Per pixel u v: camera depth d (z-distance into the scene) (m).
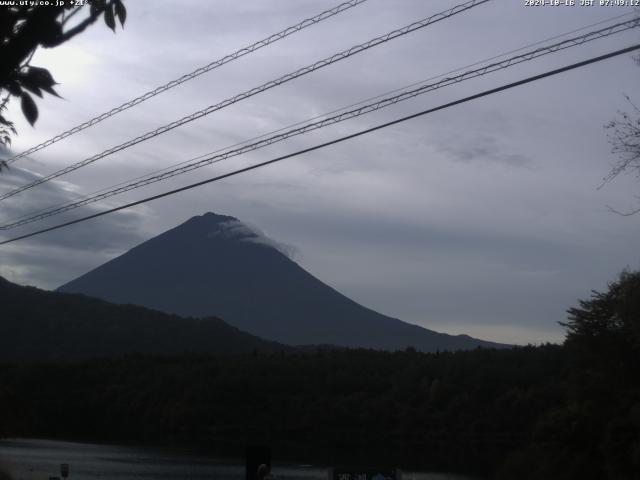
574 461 51.34
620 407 48.91
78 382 134.75
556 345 108.12
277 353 157.12
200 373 131.38
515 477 59.03
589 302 53.69
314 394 122.00
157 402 128.38
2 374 133.25
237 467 81.69
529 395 96.19
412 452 98.94
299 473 75.06
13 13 4.89
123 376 137.50
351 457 94.94
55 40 5.17
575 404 52.56
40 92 5.40
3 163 8.20
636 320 42.75
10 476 55.12
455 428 105.25
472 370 111.06
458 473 77.38
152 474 70.88
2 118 6.05
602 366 52.56
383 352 142.12
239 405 123.75
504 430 98.06
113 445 109.50
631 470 44.62
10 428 54.59
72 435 126.62
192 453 99.19
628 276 43.19
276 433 121.12
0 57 4.77
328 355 139.88
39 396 130.25
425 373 119.19
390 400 115.56
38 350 188.62
